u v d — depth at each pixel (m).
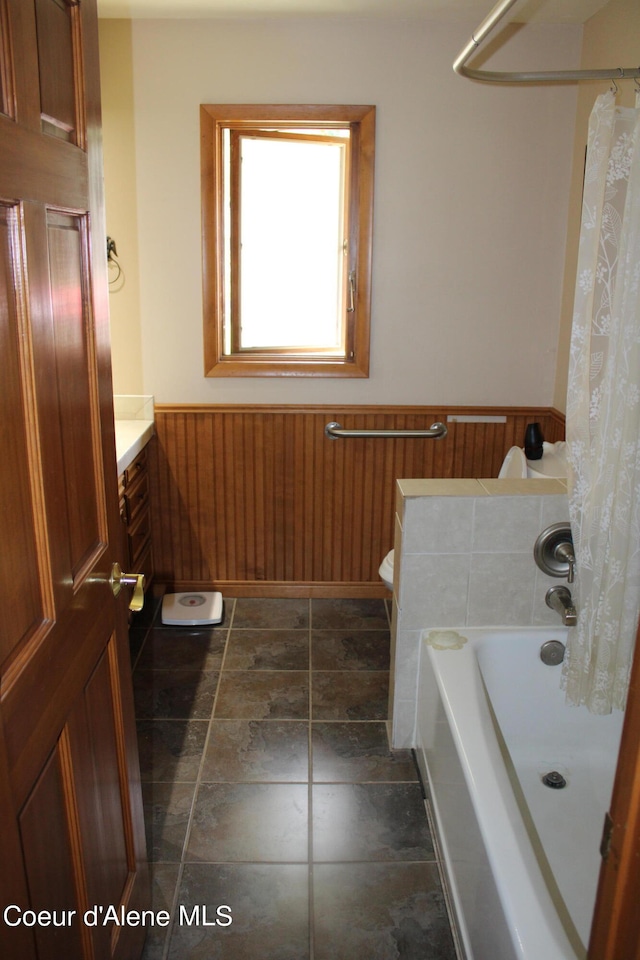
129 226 3.01
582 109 2.86
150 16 2.80
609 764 2.09
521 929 1.24
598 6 2.65
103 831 1.33
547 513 2.09
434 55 2.87
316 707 2.56
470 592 2.16
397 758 2.30
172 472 3.25
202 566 3.35
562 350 3.09
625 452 1.61
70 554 1.13
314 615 3.23
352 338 3.18
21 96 0.90
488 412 3.21
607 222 1.59
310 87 2.89
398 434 3.18
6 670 0.91
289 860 1.90
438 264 3.07
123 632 1.46
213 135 2.92
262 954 1.64
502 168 2.97
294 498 3.29
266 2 2.65
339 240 3.14
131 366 3.16
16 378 0.94
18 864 0.92
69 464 1.13
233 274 3.12
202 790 2.15
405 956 1.64
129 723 1.50
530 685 2.17
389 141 2.94
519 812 1.50
